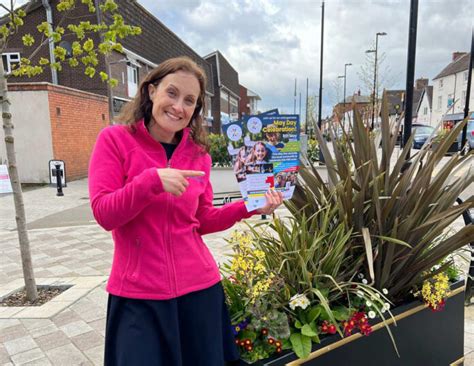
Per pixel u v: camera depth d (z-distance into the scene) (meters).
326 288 1.96
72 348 2.85
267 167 1.70
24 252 3.68
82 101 13.39
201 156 1.67
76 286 4.01
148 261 1.45
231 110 40.44
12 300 3.77
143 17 18.77
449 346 2.33
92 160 1.46
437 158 2.12
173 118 1.48
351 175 2.25
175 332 1.48
